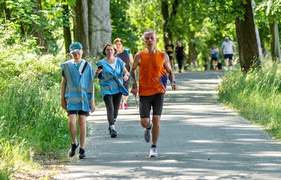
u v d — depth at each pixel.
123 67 21.50
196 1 67.44
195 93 36.69
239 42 36.16
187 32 70.56
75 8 45.94
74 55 16.53
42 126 19.11
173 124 22.94
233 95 29.94
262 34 67.88
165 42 70.94
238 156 16.52
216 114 26.12
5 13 40.53
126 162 15.92
